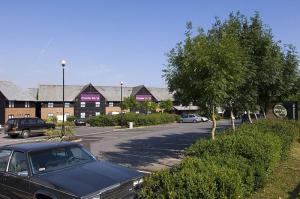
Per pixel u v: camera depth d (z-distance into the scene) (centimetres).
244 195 795
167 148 2136
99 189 643
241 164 803
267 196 861
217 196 643
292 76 2142
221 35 1231
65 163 759
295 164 1243
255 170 852
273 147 1000
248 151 884
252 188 833
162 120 5591
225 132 1392
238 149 895
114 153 1939
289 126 1600
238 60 1162
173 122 6081
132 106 7569
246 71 1360
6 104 6781
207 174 652
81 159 795
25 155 743
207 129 4003
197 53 1110
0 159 804
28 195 703
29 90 7975
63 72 3134
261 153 899
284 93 2259
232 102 1590
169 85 1231
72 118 7350
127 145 2361
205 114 1226
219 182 655
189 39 1165
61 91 8100
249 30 1623
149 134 3378
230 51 1123
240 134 1117
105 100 8456
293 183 985
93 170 726
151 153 1911
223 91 1139
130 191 705
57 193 646
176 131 3747
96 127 5038
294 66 2134
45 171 719
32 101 7388
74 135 3184
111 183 672
